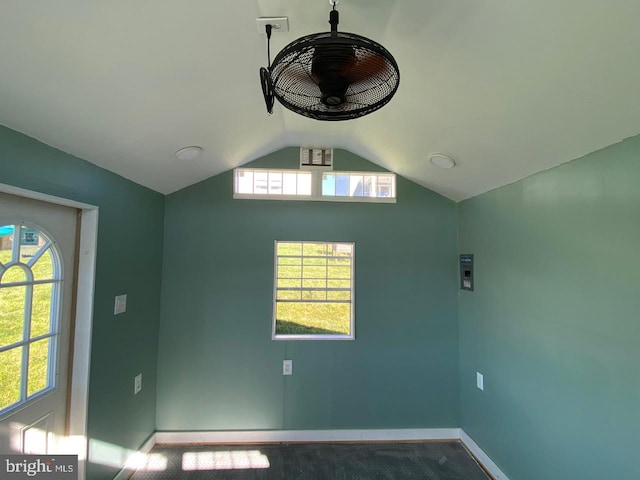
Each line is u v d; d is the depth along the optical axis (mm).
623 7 877
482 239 2488
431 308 2826
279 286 2848
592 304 1522
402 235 2854
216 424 2664
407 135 2088
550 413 1778
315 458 2479
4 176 1304
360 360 2768
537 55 1127
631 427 1332
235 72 1469
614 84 1139
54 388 1710
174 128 1794
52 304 1702
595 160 1514
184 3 1017
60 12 930
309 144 2762
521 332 2031
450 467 2395
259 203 2797
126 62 1200
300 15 1189
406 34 1244
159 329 2668
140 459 2385
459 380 2789
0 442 1407
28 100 1232
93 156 1778
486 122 1630
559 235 1732
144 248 2428
